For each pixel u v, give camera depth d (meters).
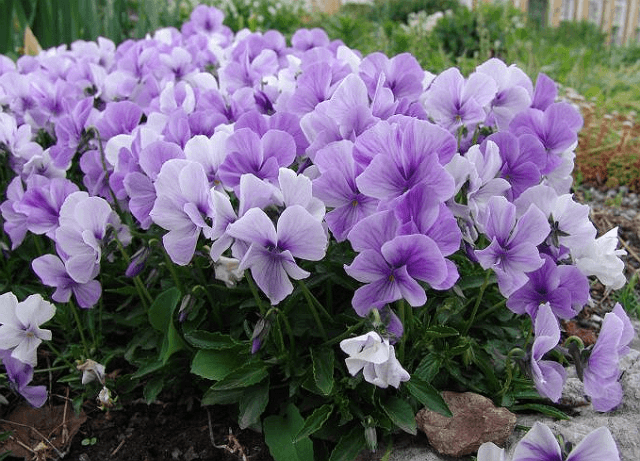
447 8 2.29
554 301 0.40
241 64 0.55
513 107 0.47
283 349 0.43
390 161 0.37
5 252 0.52
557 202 0.41
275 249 0.37
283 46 0.64
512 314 0.46
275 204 0.38
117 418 0.47
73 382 0.47
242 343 0.43
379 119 0.41
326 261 0.43
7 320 0.43
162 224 0.39
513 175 0.43
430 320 0.44
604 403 0.39
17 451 0.46
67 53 0.68
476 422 0.41
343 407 0.42
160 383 0.46
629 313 0.57
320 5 2.59
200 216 0.38
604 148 0.83
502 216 0.38
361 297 0.37
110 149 0.46
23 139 0.51
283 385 0.44
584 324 0.55
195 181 0.38
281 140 0.39
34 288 0.51
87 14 0.87
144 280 0.49
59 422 0.47
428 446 0.42
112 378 0.48
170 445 0.45
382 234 0.36
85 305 0.45
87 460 0.45
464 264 0.46
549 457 0.37
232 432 0.45
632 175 0.79
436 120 0.45
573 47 1.92
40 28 0.85
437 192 0.37
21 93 0.57
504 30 1.60
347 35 1.54
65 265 0.43
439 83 0.44
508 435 0.41
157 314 0.44
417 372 0.42
